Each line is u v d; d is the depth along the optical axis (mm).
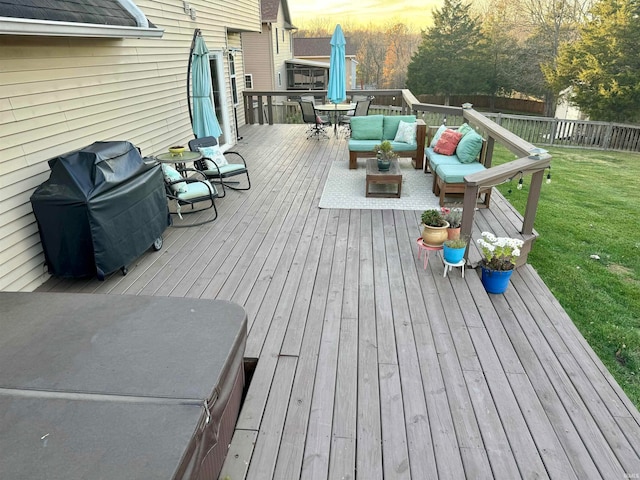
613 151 11969
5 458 1421
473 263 3787
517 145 4293
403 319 3102
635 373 3406
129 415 1601
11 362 1889
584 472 1984
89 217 3318
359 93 10688
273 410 2303
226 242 4457
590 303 4297
